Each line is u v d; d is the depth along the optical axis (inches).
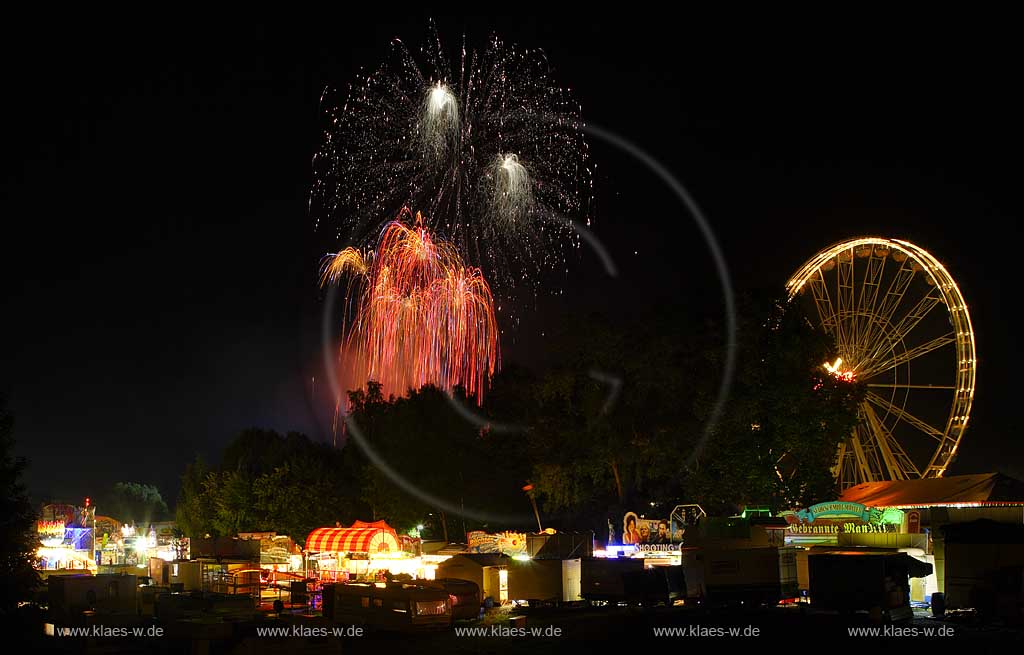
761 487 2423.7
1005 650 1208.8
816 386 2493.8
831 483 2534.5
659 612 1657.2
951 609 1529.3
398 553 2544.3
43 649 1515.7
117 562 3526.1
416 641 1529.3
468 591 1777.8
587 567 1841.8
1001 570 1444.4
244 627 1587.1
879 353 2620.6
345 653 1423.5
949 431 2482.8
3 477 1600.6
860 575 1503.4
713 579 1663.4
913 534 1807.3
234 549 2374.5
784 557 1684.3
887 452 2608.3
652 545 2292.1
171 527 5177.2
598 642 1432.1
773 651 1289.4
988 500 2100.1
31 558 1627.7
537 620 1683.1
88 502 3506.4
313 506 3762.3
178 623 1531.7
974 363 2464.3
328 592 1740.9
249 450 4394.7
